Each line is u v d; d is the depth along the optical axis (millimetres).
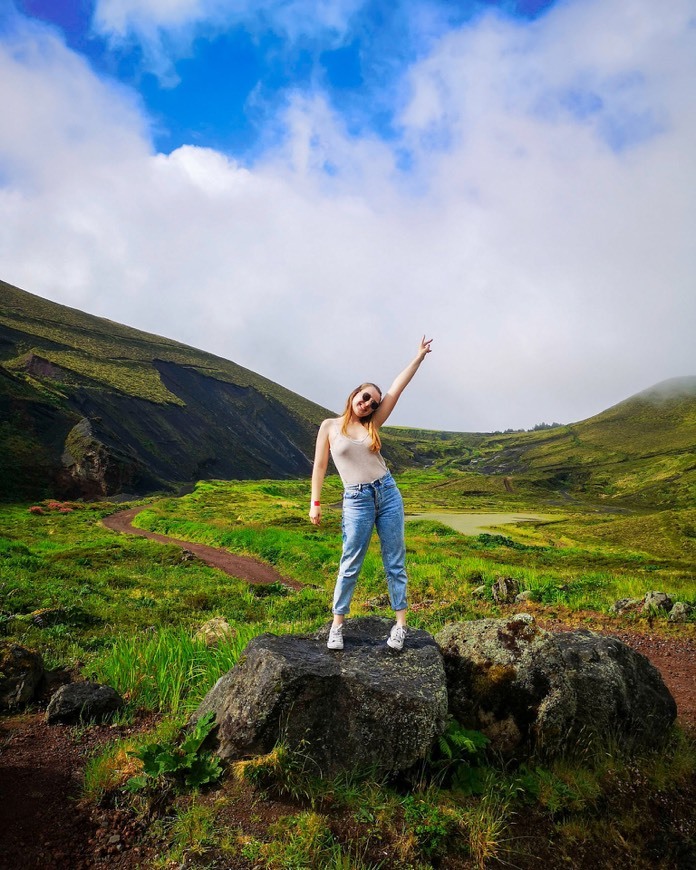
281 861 2959
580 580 13773
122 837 3229
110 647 8172
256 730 3615
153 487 77188
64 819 3373
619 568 19469
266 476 125312
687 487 113438
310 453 164250
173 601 13094
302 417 184125
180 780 3586
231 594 14414
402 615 4281
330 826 3236
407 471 182250
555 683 4188
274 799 3428
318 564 21797
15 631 8672
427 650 4301
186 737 3912
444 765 3758
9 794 3596
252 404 167250
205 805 3393
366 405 4109
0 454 62719
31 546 25547
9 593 11250
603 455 176875
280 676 3676
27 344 120125
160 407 119750
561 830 3539
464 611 10938
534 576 14398
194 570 20188
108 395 107750
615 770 4082
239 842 3104
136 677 5832
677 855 3613
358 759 3648
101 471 67375
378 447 4188
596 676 4418
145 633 8828
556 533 46000
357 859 3037
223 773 3639
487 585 13141
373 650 4234
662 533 41375
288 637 4438
